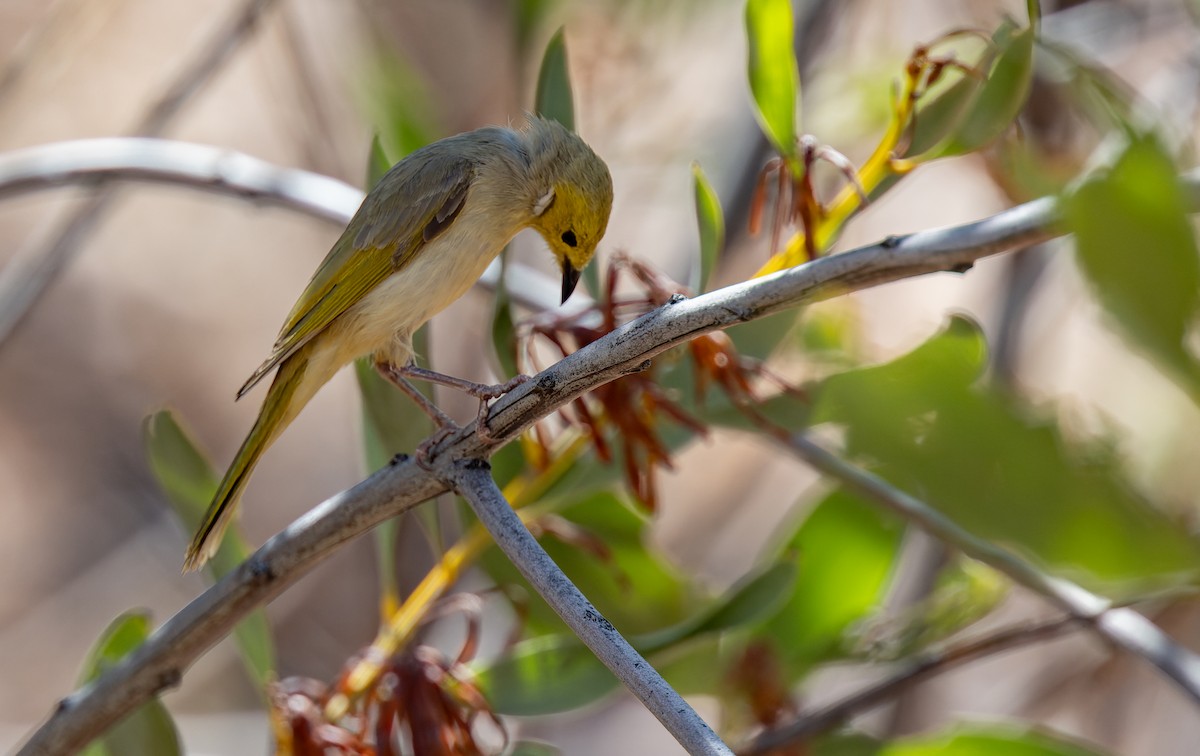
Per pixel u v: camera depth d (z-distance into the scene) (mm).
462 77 13781
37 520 18391
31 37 14570
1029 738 7398
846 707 7805
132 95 17312
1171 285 2143
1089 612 7098
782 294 4758
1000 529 2387
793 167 6277
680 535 15078
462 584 11953
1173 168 2270
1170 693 11148
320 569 15508
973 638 8820
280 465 18562
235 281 20422
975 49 11594
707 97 13617
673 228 14477
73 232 10914
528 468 7887
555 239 8422
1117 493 2340
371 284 7918
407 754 7406
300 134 13523
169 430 7828
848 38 12617
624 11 12031
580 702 7430
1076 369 10164
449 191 8086
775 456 15570
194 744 13703
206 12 17531
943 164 14180
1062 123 9031
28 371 19281
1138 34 11844
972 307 13391
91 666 7418
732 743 8125
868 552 8680
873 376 2568
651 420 6832
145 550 18312
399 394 7492
